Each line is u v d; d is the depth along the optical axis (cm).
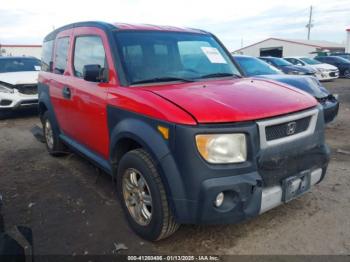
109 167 370
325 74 1941
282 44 4759
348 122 782
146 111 288
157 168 277
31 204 395
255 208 268
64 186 445
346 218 341
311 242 303
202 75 377
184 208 264
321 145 323
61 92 463
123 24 393
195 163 255
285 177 287
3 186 453
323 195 392
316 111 311
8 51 3469
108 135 352
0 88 888
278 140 278
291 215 348
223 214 262
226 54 439
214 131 255
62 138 516
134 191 320
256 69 779
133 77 339
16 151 617
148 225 300
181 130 258
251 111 270
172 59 378
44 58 577
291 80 643
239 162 262
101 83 361
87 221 353
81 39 425
